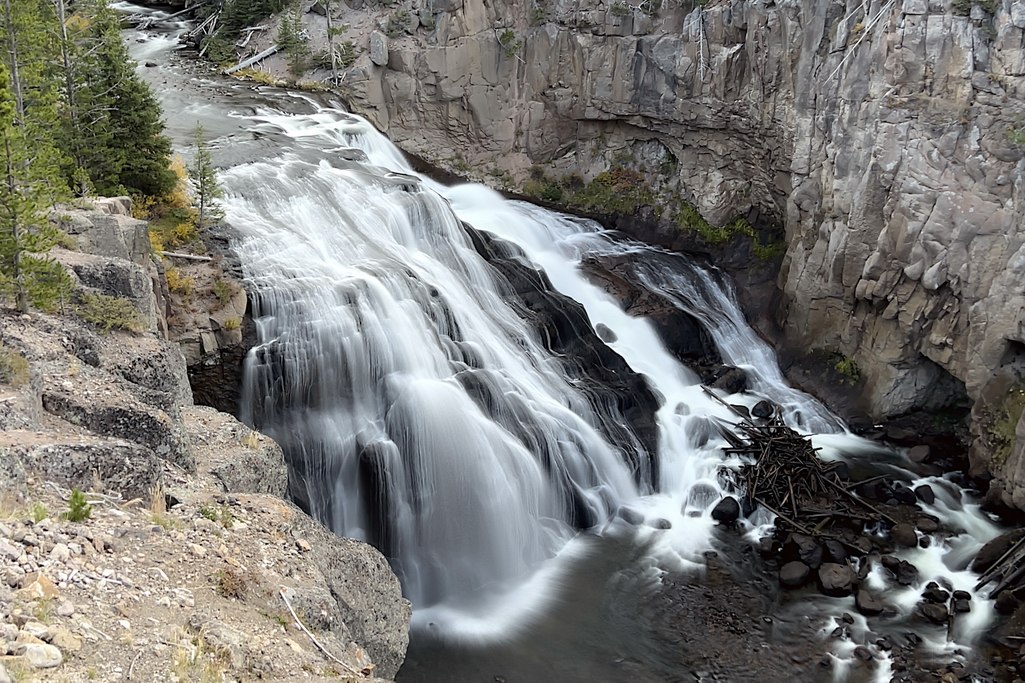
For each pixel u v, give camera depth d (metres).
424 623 23.69
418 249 34.31
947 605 24.91
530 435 28.20
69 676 9.28
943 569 26.56
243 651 11.16
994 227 31.00
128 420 15.86
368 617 15.95
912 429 34.22
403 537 25.92
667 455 31.16
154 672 9.89
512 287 34.75
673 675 21.97
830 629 23.89
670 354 36.59
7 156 17.47
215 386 26.38
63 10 28.72
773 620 24.22
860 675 22.25
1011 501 28.77
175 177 30.33
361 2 48.34
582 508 28.12
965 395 34.34
